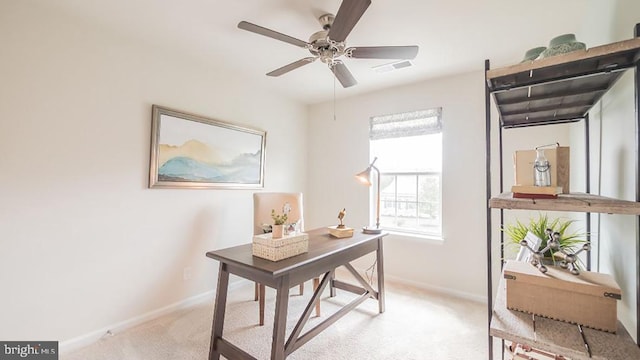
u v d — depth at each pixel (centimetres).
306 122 412
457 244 298
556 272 125
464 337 216
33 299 184
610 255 150
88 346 202
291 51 253
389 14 191
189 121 267
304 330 224
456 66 277
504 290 147
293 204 302
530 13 189
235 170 309
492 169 278
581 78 125
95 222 210
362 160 368
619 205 99
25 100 180
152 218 243
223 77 299
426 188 329
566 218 239
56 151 192
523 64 120
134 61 231
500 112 175
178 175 258
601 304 109
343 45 183
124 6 187
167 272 254
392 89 343
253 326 230
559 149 138
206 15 197
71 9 190
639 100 105
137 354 193
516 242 184
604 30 160
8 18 174
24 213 180
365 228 265
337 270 379
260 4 184
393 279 339
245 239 321
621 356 96
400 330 226
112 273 219
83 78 204
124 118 226
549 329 111
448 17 194
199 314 252
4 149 173
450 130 303
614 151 144
